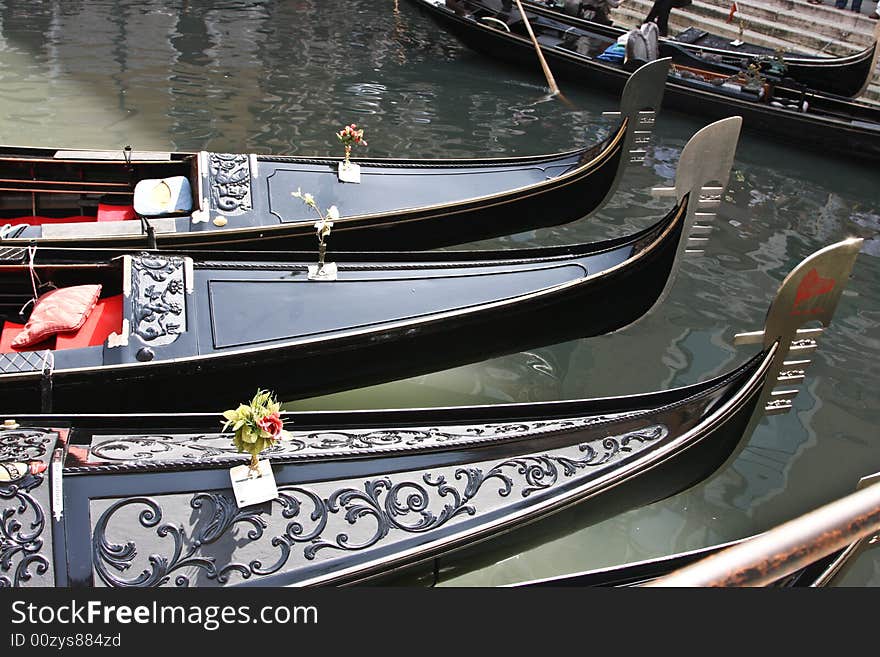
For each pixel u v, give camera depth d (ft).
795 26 34.17
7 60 27.99
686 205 14.05
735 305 18.02
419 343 13.19
